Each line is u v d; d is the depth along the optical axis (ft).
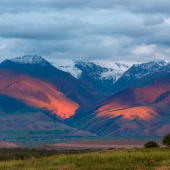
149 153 317.22
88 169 252.21
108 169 248.32
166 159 285.23
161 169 236.22
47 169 259.39
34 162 318.65
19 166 299.38
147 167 248.11
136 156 298.15
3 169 282.77
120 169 246.68
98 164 276.21
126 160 285.64
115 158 297.53
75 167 267.18
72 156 327.67
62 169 255.91
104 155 315.78
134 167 252.01
